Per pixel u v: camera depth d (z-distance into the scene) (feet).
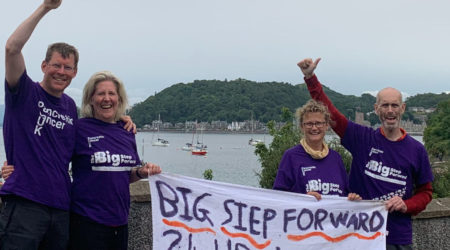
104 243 13.76
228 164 280.10
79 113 14.57
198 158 344.49
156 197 15.34
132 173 15.17
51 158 12.94
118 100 14.74
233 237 15.71
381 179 15.78
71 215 13.71
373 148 15.97
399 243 15.89
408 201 15.57
